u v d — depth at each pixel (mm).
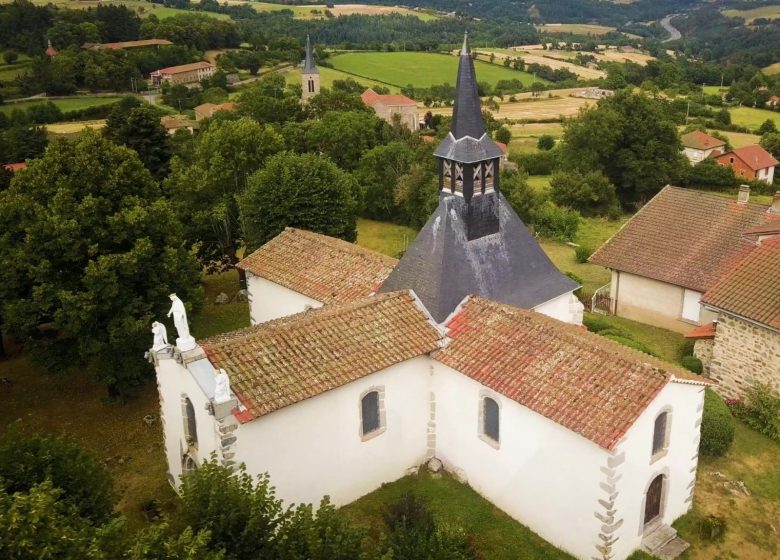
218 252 44312
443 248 23297
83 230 26828
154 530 13406
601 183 70562
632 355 20406
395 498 22312
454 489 22750
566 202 69750
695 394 20062
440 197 24062
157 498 22891
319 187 41250
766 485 23438
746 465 24547
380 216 66750
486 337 21906
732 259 35844
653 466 19375
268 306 32188
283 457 19891
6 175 40969
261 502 15188
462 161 22641
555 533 19953
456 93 22797
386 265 28609
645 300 38562
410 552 16938
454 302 23125
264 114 82312
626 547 19344
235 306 40188
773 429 26281
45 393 30406
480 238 24016
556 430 19000
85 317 25312
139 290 27953
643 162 73000
